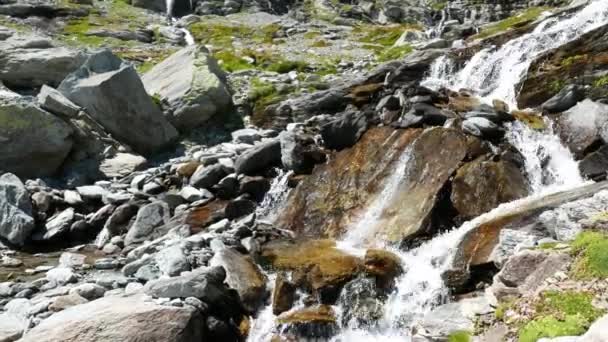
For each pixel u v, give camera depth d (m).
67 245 19.52
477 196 16.17
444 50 27.30
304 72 34.44
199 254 15.92
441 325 11.34
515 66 23.11
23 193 19.67
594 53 20.22
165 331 12.26
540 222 13.16
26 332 12.59
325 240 17.03
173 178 22.48
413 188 17.23
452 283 13.08
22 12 44.09
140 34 44.97
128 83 24.97
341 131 20.91
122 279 15.47
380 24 64.88
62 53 28.33
